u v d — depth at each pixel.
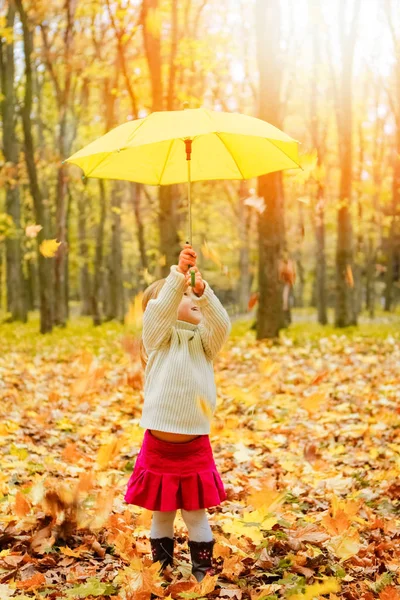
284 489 4.46
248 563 3.46
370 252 32.66
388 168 26.89
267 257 13.93
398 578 3.27
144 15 13.50
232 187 26.09
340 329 18.39
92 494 4.23
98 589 2.98
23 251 30.73
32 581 3.12
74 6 17.72
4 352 14.21
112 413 7.48
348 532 3.49
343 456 5.73
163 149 3.82
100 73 18.73
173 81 14.35
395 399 7.95
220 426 5.45
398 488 4.70
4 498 4.21
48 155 23.45
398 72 21.36
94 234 36.62
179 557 3.57
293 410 7.57
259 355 11.91
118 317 28.69
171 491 3.14
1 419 6.85
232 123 3.15
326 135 24.22
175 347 3.27
